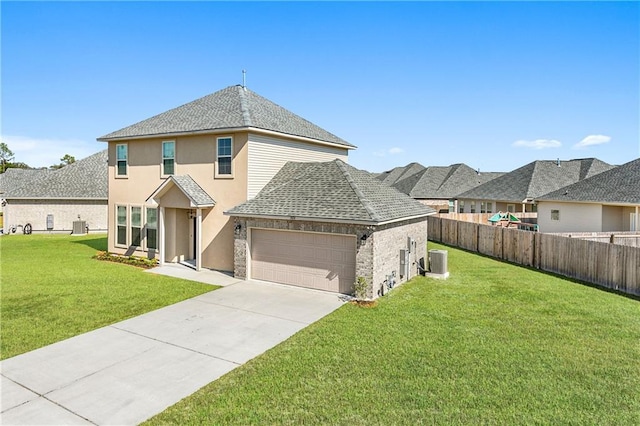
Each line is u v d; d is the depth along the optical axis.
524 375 6.71
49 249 22.11
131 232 19.08
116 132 19.50
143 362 7.34
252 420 5.33
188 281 14.14
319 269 12.97
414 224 15.59
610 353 7.71
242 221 14.31
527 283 14.03
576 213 25.30
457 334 8.72
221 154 15.94
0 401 5.89
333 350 7.80
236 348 8.02
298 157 18.02
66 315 10.09
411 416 5.42
